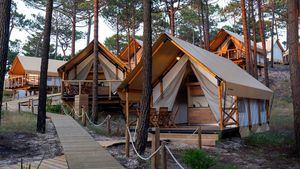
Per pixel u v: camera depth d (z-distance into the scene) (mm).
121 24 34562
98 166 7617
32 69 36719
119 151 9945
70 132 12922
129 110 16797
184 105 17641
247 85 15219
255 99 17391
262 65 37781
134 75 14945
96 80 18297
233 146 12578
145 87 9719
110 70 23953
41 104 13234
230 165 9328
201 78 14898
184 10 40469
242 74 18188
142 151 9461
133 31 33125
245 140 13992
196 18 41156
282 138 14352
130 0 29875
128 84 15266
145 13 9977
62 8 35531
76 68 23891
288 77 36656
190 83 16844
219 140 12680
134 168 8219
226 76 14008
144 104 9664
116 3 30031
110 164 7820
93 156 8664
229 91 13062
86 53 23688
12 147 10289
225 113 13602
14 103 28781
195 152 8203
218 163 9430
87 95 20094
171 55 15422
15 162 8609
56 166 8141
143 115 9617
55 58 51781
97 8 19156
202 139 12141
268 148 12828
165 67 16000
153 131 8195
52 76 37938
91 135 13242
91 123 16297
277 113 24375
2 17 8961
